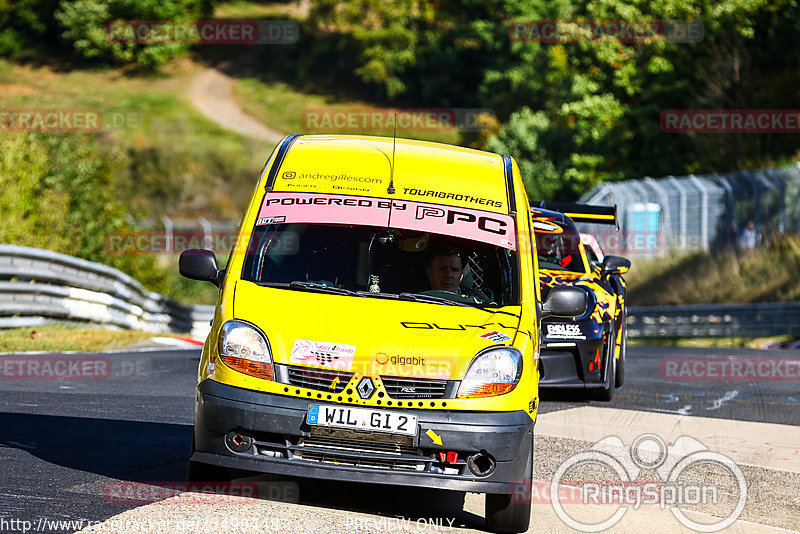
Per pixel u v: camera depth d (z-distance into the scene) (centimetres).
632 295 10431
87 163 8156
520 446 1938
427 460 1900
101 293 6259
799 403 4047
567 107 14075
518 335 2056
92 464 2272
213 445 1927
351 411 1891
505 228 2316
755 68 13412
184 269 2212
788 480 2630
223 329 1991
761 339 8194
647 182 10800
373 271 2181
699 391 4381
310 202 2306
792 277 9006
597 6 13688
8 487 1991
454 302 2131
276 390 1908
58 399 3291
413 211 2300
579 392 4044
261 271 2164
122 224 8488
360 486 2278
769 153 12281
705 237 10325
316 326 1975
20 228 6769
